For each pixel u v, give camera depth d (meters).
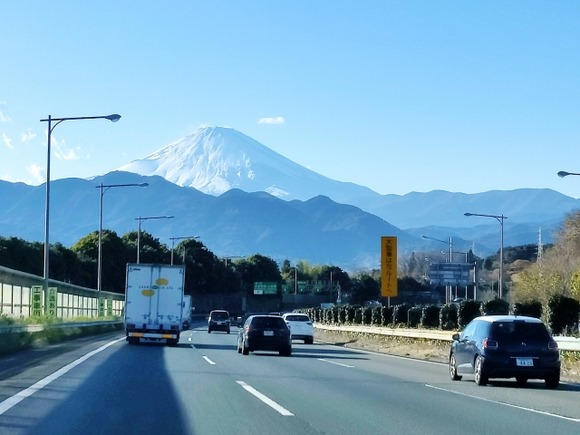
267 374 26.88
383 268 69.50
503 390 23.22
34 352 35.44
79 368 27.12
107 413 16.64
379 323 68.62
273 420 16.11
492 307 44.78
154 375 25.34
